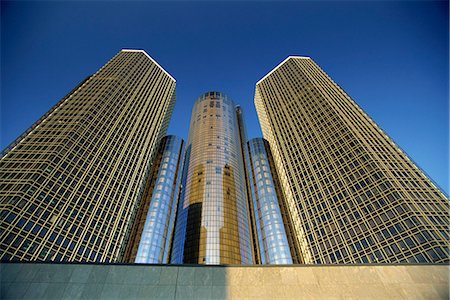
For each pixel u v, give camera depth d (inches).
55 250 2733.8
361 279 838.5
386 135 4175.7
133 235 3959.2
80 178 3506.4
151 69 6658.5
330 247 3287.4
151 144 5196.9
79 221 3129.9
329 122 4778.5
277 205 4675.2
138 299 788.6
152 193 4719.5
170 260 4128.9
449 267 854.5
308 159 4498.0
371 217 3186.5
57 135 3789.4
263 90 6968.5
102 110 4606.3
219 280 842.8
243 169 5861.2
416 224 2815.0
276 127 5669.3
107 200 3614.7
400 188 3225.9
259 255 4156.0
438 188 3225.9
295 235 4239.7
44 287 802.8
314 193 3973.9
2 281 806.5
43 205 2935.5
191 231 4133.9
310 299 792.9
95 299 785.6
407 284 817.5
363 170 3688.5
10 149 3521.2
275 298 795.4
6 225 2561.5
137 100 5487.2
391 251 2795.3
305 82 6127.0
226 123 6496.1
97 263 876.6
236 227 4232.3
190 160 5629.9
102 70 5920.3
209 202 4503.0
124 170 4195.4
